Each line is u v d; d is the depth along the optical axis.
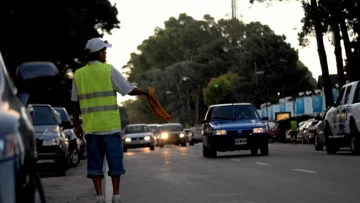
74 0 59.50
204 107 177.75
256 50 126.25
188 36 199.12
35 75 5.77
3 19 46.25
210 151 33.12
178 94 176.38
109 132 11.69
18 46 48.72
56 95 59.50
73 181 22.09
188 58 196.50
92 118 11.72
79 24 56.91
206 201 14.20
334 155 30.55
